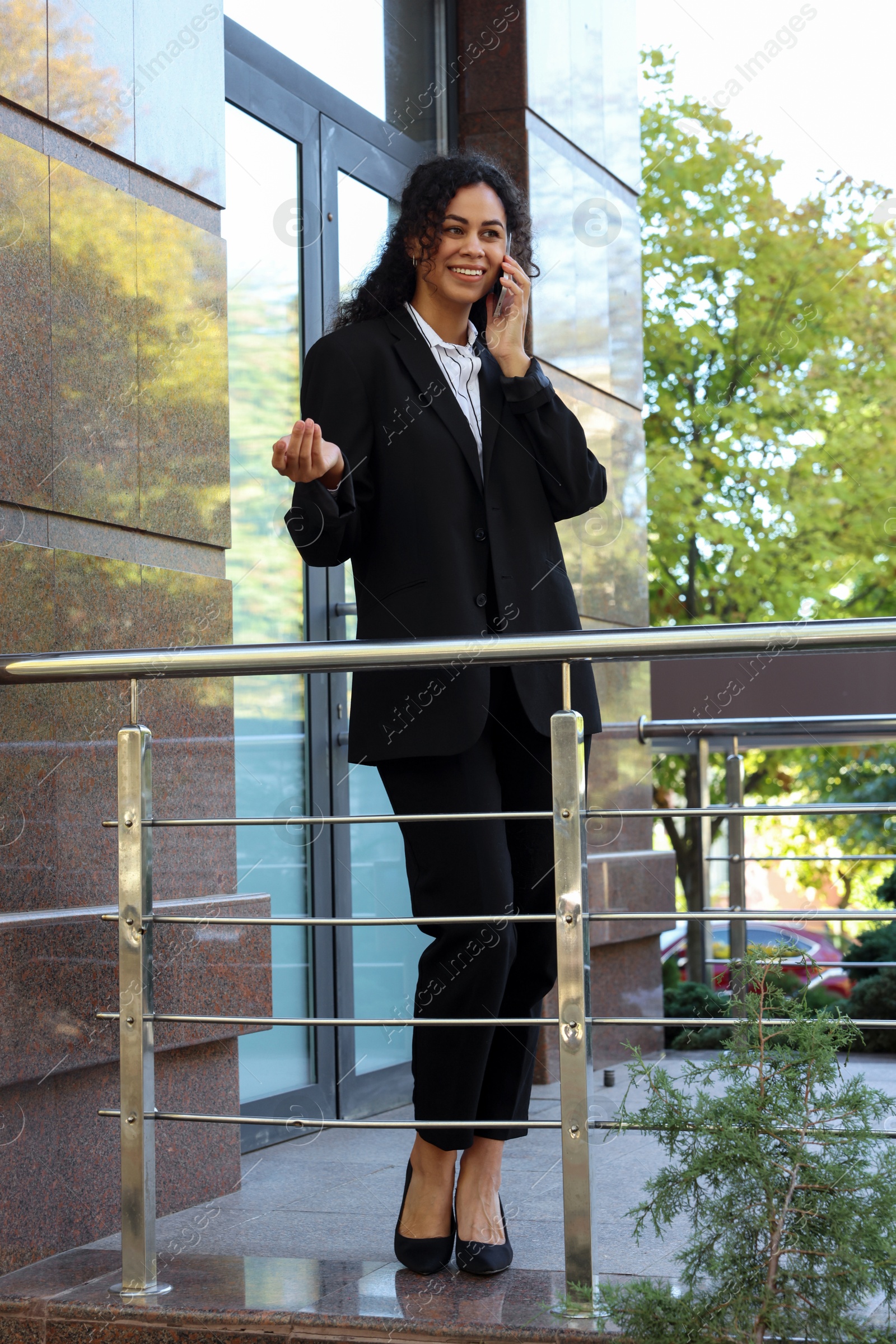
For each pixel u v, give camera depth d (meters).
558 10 4.54
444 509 2.14
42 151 2.60
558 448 2.18
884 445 10.59
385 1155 3.21
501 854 2.11
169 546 2.89
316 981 3.66
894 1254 1.69
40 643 2.51
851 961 5.15
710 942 6.79
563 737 1.99
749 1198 1.77
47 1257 2.32
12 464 2.47
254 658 2.07
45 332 2.55
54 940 2.37
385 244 2.32
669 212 10.62
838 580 10.79
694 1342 1.69
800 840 13.73
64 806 2.51
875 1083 3.85
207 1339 1.94
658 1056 4.76
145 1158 2.09
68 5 2.66
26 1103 2.32
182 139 2.99
